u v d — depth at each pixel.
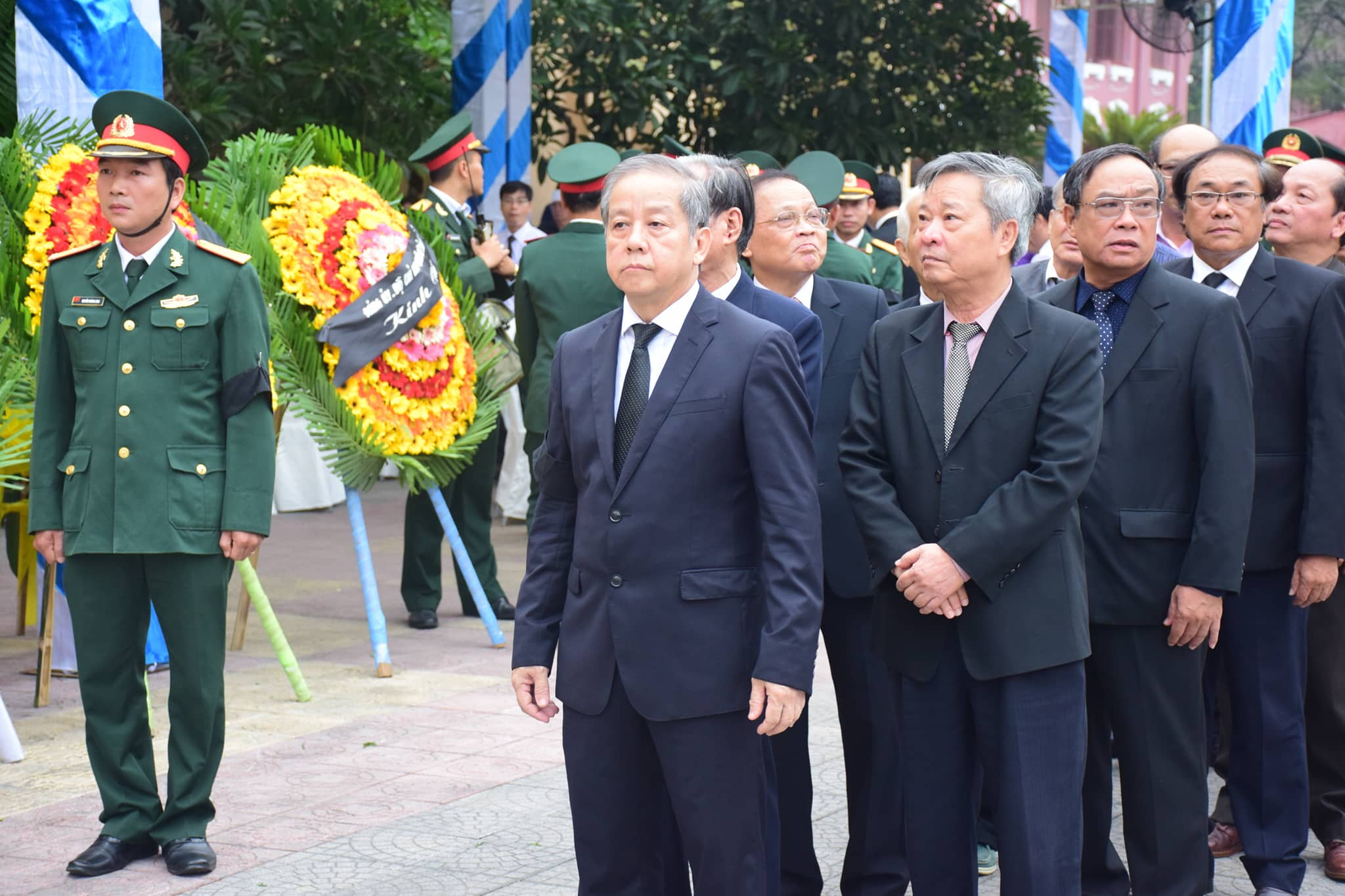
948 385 3.24
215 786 4.74
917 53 12.16
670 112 12.34
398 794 4.68
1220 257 4.16
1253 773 3.99
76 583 4.08
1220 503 3.47
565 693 3.04
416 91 10.49
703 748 2.92
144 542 3.99
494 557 7.53
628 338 3.03
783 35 11.76
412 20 11.31
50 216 5.47
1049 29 12.15
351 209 6.11
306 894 3.88
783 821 3.77
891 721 3.79
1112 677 3.61
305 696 5.77
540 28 11.63
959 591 3.09
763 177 3.98
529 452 6.92
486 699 5.84
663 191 2.92
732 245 3.63
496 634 6.80
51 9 5.80
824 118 12.26
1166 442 3.57
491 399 6.66
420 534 7.18
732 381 2.92
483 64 9.84
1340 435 3.93
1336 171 4.76
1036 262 5.40
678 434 2.92
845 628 3.84
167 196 4.07
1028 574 3.13
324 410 6.05
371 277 6.06
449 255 6.62
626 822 3.02
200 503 4.05
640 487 2.92
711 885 2.96
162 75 6.20
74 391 4.20
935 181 3.19
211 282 4.11
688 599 2.91
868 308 4.02
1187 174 4.18
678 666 2.90
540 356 6.74
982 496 3.15
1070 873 3.10
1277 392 4.05
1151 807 3.58
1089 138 29.42
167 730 5.39
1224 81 9.18
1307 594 3.94
